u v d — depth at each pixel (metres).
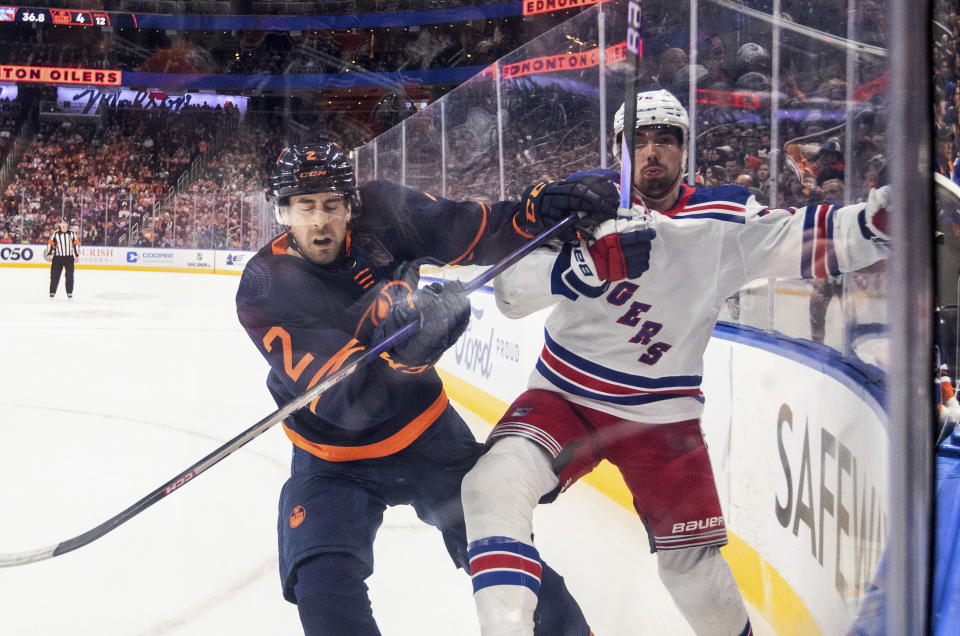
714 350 1.81
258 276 1.09
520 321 1.87
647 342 1.25
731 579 1.26
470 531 1.13
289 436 1.21
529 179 2.37
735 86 2.02
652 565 1.31
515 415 1.27
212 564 1.62
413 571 1.31
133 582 1.57
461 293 1.09
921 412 0.90
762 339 1.63
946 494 1.34
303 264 1.09
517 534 1.12
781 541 1.54
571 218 1.19
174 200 11.59
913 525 0.93
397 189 1.17
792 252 1.21
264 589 1.53
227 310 8.16
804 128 1.81
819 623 1.37
